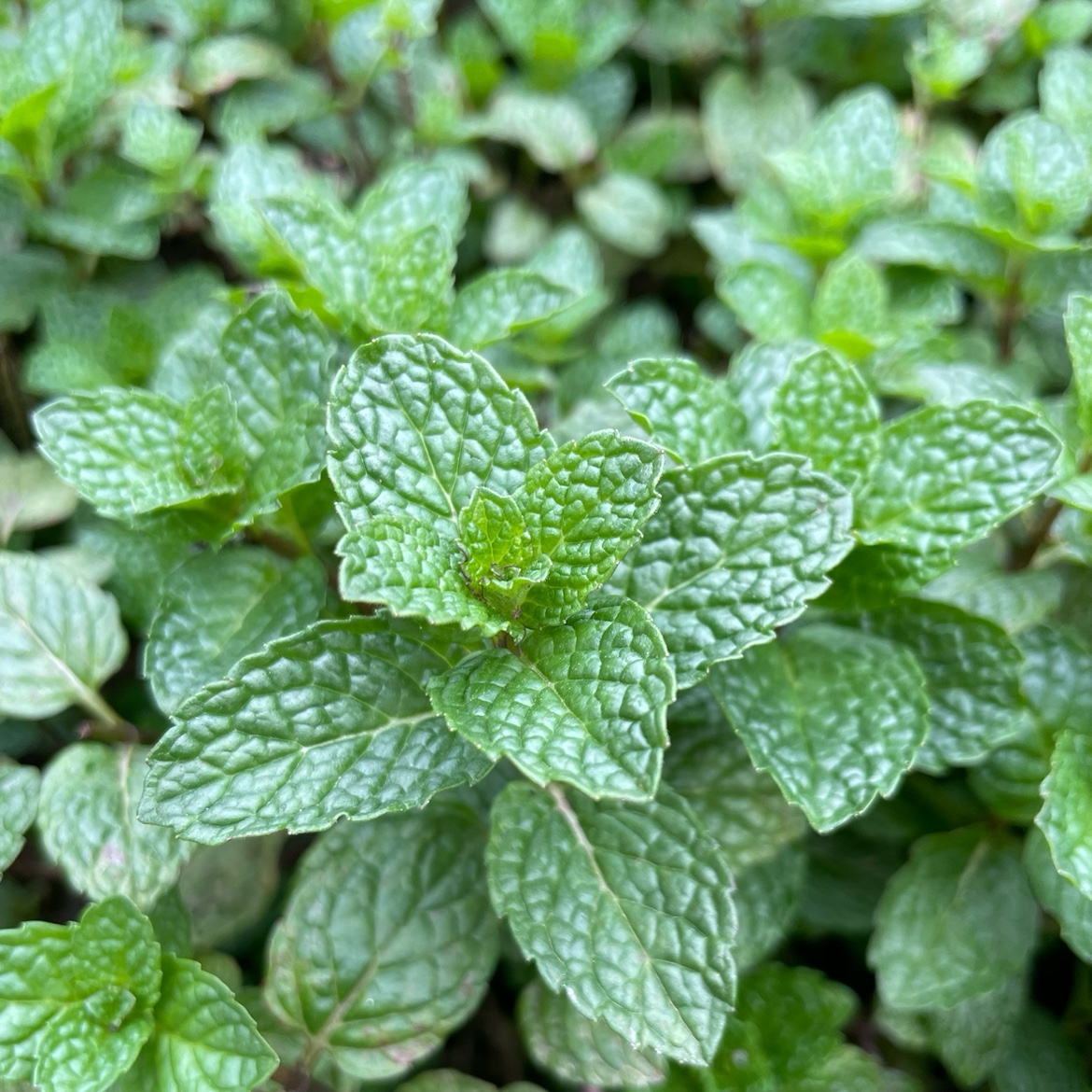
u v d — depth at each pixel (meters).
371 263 0.31
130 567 0.32
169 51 0.37
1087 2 0.37
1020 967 0.30
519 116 0.38
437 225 0.30
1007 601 0.31
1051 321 0.35
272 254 0.32
